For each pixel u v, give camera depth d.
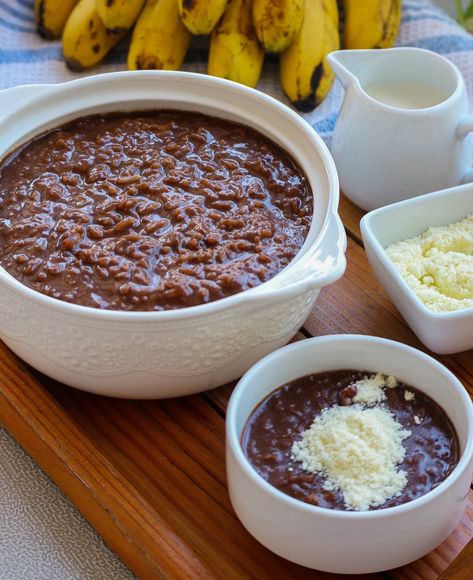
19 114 0.73
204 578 0.61
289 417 0.64
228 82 0.75
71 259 0.67
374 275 0.76
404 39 0.99
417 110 0.77
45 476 0.69
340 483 0.60
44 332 0.63
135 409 0.70
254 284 0.66
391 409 0.64
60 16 0.97
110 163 0.73
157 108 0.77
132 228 0.68
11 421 0.69
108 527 0.64
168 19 0.92
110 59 0.98
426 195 0.75
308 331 0.74
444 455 0.62
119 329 0.61
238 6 0.93
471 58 0.97
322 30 0.92
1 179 0.72
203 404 0.70
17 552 0.65
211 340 0.63
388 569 0.61
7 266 0.67
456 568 0.61
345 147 0.81
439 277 0.73
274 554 0.63
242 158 0.74
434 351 0.72
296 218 0.71
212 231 0.68
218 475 0.67
